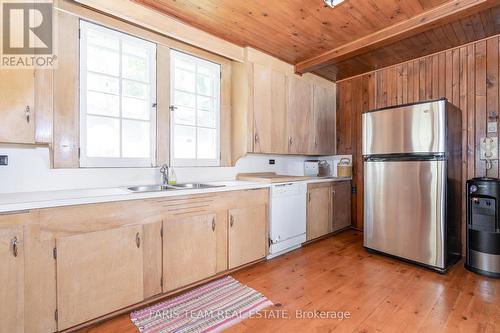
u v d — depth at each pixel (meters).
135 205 1.79
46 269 1.45
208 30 2.61
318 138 3.88
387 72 3.56
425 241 2.48
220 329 1.62
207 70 2.92
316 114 3.86
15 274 1.37
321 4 2.16
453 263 2.58
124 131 2.29
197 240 2.14
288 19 2.39
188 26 2.50
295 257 2.86
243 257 2.51
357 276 2.37
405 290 2.10
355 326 1.65
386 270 2.49
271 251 2.81
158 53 2.47
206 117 2.91
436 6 2.19
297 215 3.11
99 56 2.13
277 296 2.02
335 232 3.79
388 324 1.66
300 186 3.15
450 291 2.07
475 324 1.65
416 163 2.53
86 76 2.06
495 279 2.27
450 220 2.48
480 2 1.99
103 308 1.65
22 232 1.38
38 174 1.88
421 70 3.22
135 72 2.35
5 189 1.76
